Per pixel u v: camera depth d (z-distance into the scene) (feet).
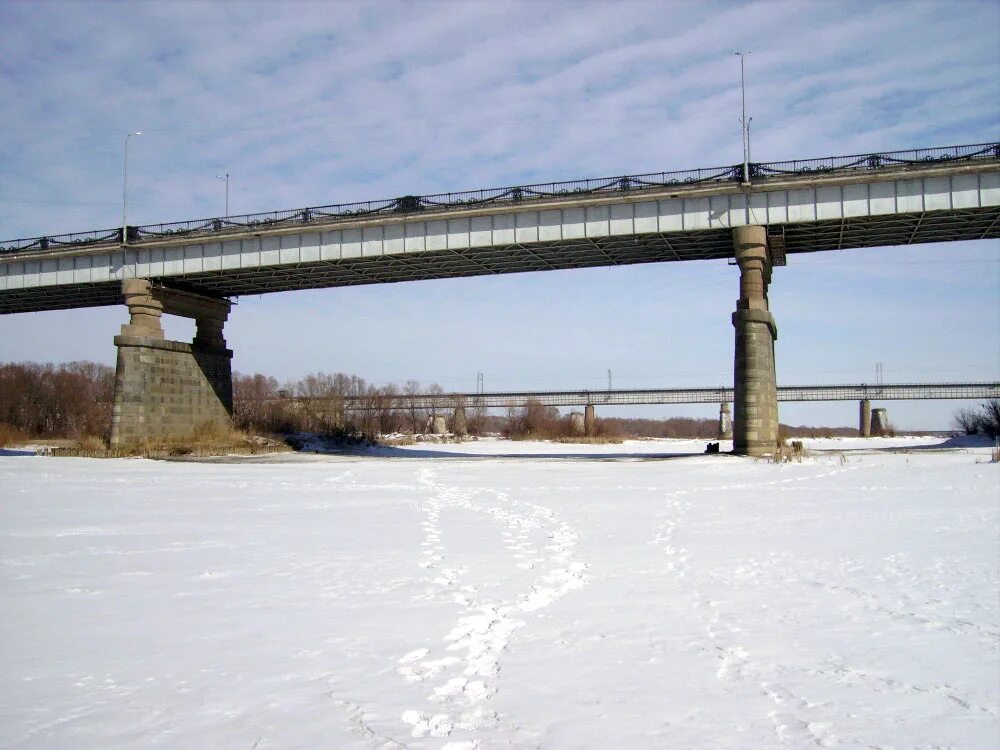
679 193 168.14
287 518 78.38
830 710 25.29
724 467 153.17
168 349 227.40
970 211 154.81
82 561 52.65
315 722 24.30
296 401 347.36
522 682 27.96
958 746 22.48
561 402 433.07
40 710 25.41
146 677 28.63
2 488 117.60
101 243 218.79
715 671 29.17
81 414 422.00
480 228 182.50
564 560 52.29
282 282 229.45
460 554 55.06
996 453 148.15
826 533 63.93
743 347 170.81
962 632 34.27
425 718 24.64
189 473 155.43
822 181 159.74
